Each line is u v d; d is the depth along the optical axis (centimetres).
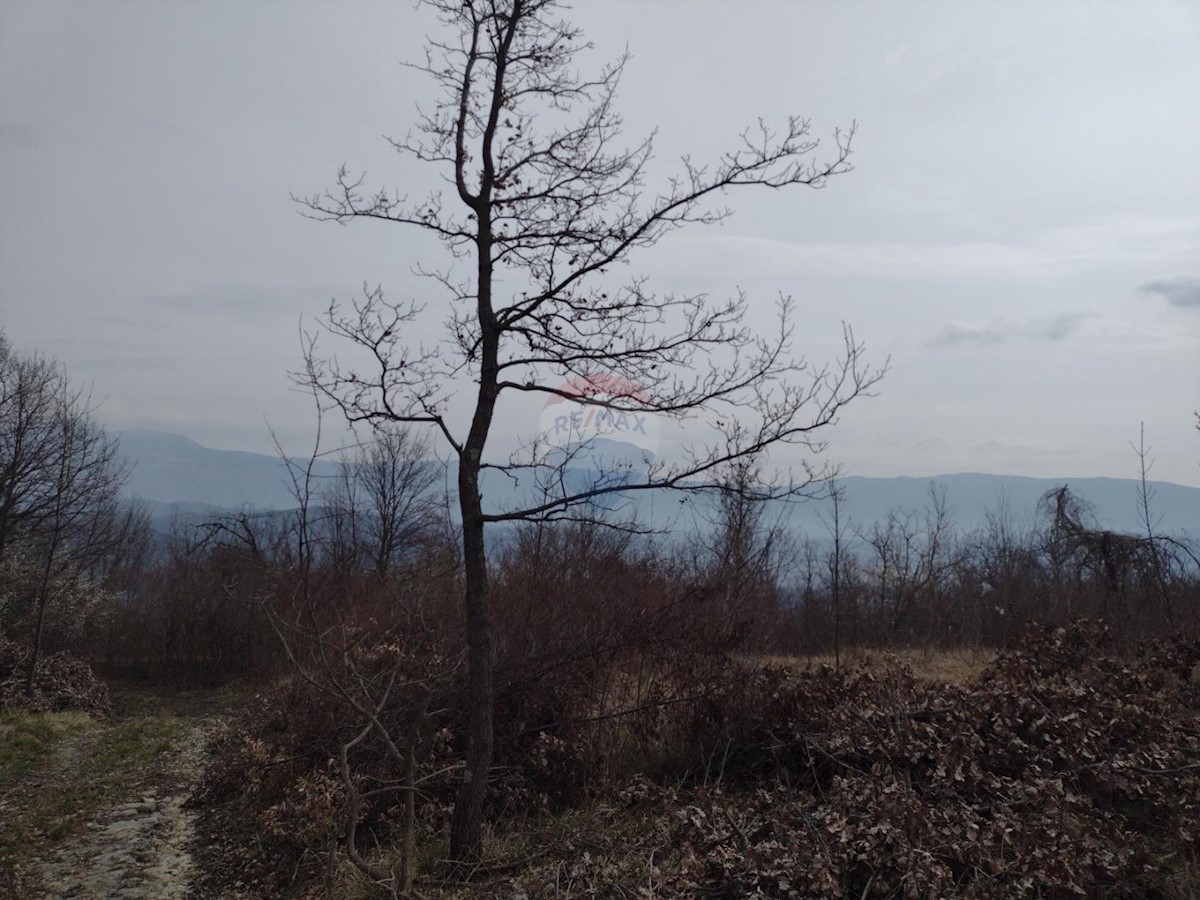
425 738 890
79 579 2612
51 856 913
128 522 3134
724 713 905
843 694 887
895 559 2228
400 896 634
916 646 1848
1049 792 664
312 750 938
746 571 1280
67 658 2252
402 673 900
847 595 1980
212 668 2717
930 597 2075
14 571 2359
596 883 638
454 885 679
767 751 883
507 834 789
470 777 705
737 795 825
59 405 2167
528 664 940
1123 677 901
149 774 1313
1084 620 996
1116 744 770
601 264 706
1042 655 957
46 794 1210
